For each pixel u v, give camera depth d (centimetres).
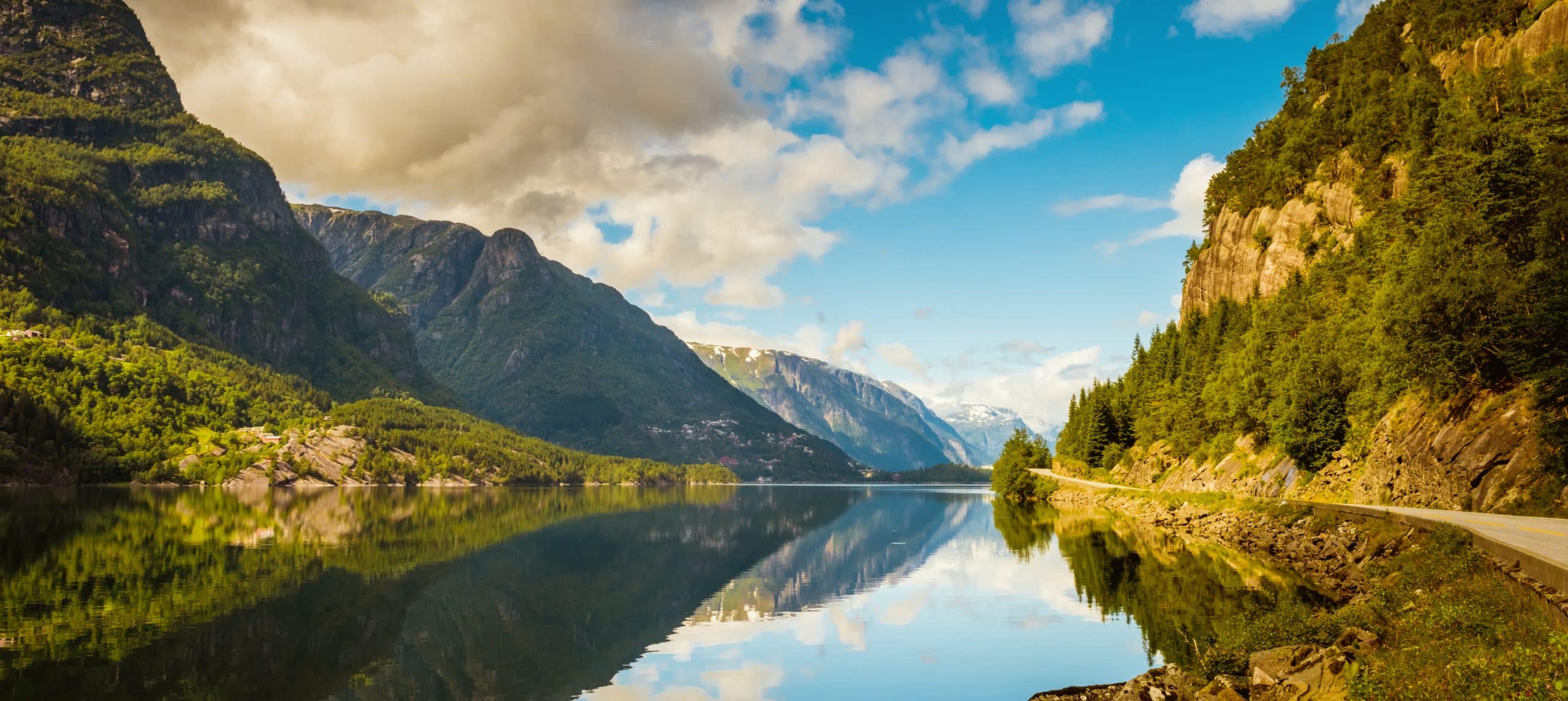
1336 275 11588
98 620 5091
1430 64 14988
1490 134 7469
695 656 4734
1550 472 4300
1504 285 5194
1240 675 2878
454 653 4847
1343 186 14712
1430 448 5569
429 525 13300
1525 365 4912
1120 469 16975
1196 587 5428
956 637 4825
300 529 11544
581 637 5291
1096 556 7681
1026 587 6369
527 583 7456
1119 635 4428
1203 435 12738
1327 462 8125
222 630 5022
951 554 9194
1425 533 3750
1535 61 10681
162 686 3891
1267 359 10825
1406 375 5903
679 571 8431
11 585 6016
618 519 16188
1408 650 2188
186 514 13150
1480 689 1678
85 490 18762
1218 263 18862
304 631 5169
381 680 4256
